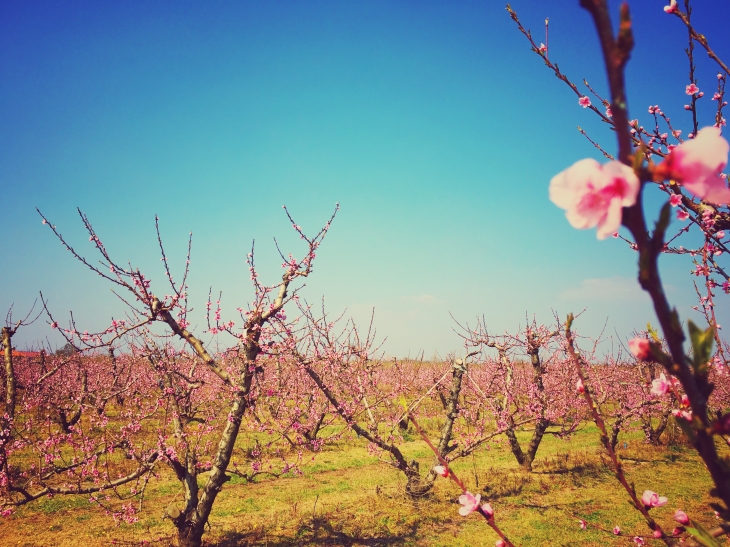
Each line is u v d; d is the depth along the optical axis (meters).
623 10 0.71
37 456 11.10
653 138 3.15
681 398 1.27
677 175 0.66
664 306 0.75
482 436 10.77
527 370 16.09
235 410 6.82
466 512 1.51
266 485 10.39
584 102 2.86
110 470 10.54
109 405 16.30
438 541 7.41
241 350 7.17
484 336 12.14
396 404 11.73
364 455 13.18
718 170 0.65
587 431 16.84
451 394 10.09
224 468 6.82
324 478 10.98
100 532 7.58
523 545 7.18
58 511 8.43
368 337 11.04
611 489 9.87
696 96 2.64
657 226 0.72
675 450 13.31
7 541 7.23
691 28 2.46
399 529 7.91
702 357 0.78
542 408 11.40
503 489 9.95
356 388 9.41
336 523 8.16
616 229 0.67
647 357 0.81
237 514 8.63
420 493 9.23
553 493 9.73
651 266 0.73
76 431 12.02
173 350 8.34
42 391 12.22
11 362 7.88
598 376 13.27
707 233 2.45
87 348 6.16
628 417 12.09
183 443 7.04
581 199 0.70
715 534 0.98
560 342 12.20
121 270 6.20
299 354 7.41
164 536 7.41
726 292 2.89
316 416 12.84
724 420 0.77
